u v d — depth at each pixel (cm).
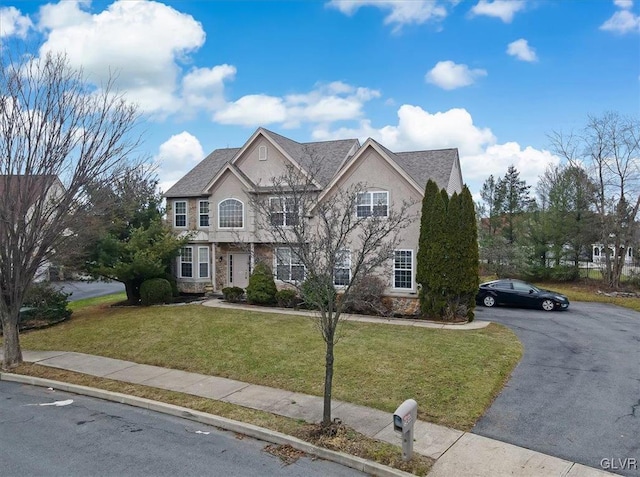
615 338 1507
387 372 1074
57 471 660
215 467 673
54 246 1272
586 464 660
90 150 1217
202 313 1850
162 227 2270
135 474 652
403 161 2330
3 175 1164
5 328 1221
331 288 786
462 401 898
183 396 958
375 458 677
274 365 1148
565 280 3128
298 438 749
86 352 1349
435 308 1773
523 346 1377
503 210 4694
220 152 2916
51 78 1168
